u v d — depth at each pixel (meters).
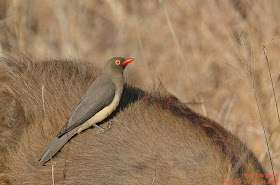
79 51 35.19
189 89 32.56
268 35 32.16
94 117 18.16
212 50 33.59
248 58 21.05
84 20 38.06
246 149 17.53
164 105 19.84
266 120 27.86
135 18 35.75
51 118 19.16
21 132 19.25
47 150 17.69
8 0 37.03
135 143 17.81
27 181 18.00
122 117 18.97
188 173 16.39
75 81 20.50
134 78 22.36
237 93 30.75
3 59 21.47
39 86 20.16
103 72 18.77
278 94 28.50
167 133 17.97
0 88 20.17
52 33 37.12
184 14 36.00
